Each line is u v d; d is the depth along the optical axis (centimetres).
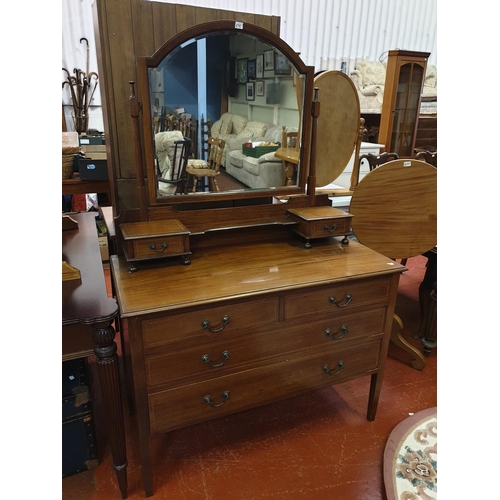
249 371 143
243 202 172
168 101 139
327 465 160
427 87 487
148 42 141
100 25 134
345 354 160
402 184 190
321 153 201
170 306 120
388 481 150
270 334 141
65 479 152
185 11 143
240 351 138
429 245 204
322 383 160
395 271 150
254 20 154
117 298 128
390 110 433
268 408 191
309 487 150
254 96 150
